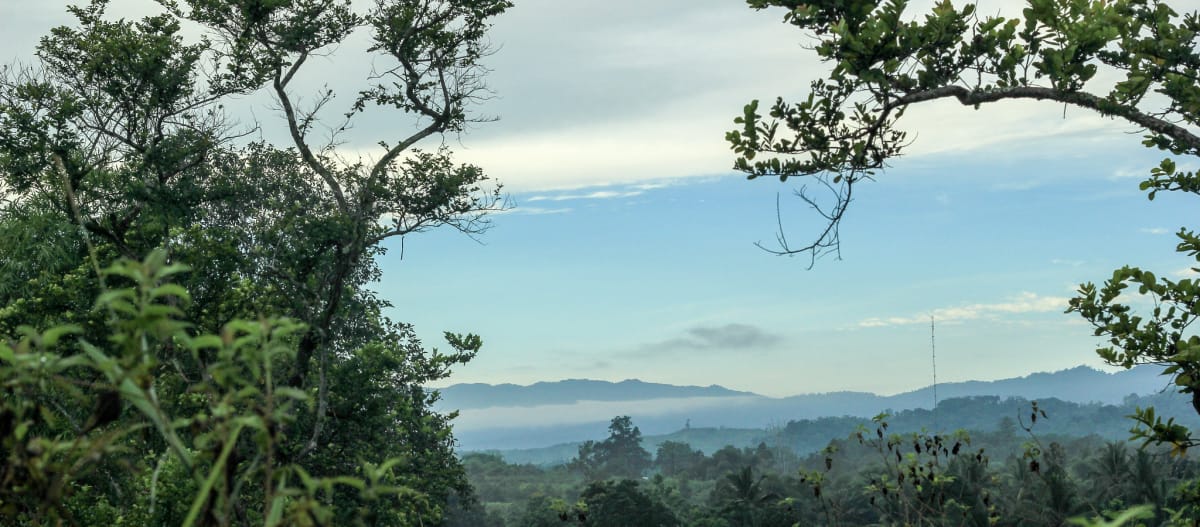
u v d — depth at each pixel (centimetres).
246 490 930
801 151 743
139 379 156
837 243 711
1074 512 1523
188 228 1427
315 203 1694
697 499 11100
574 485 17050
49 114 1370
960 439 916
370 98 1638
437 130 1672
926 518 932
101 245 1273
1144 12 702
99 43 1420
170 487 849
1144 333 576
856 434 962
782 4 718
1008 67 673
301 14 1576
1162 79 679
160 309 154
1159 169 715
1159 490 3278
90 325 1009
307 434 1431
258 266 1462
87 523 866
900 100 704
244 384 161
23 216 1525
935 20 671
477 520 7444
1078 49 649
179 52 1488
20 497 168
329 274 1512
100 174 1398
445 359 1889
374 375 1512
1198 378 537
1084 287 607
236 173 1722
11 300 1384
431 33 1641
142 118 1460
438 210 1579
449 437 1925
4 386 159
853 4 687
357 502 1390
